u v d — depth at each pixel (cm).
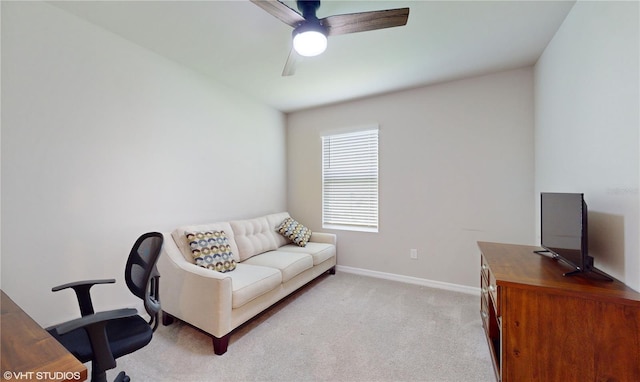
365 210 368
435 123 316
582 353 121
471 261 300
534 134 268
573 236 145
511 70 277
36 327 97
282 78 299
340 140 386
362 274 364
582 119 169
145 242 159
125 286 227
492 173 289
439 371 171
